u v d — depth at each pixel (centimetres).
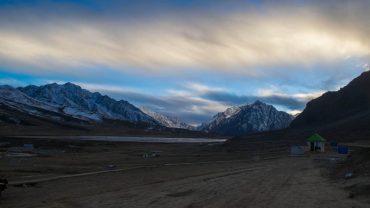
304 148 9981
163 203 2750
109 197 3147
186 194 3159
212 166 6312
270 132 19912
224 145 15288
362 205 2327
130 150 12462
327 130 16112
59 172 5550
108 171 5703
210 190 3328
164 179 4525
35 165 6469
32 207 2828
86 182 4397
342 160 5638
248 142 15538
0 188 3331
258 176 4350
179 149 13625
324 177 3981
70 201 3023
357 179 3244
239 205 2558
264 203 2597
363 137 13088
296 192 3012
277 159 7494
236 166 6147
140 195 3189
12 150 9975
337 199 2588
